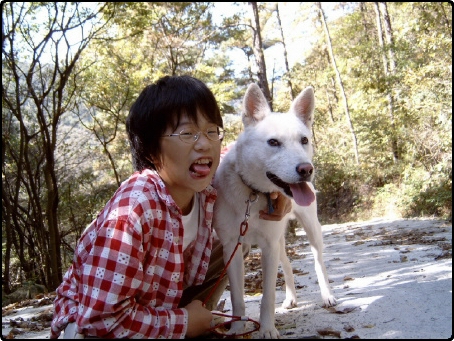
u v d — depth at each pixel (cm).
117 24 1170
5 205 962
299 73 2433
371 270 480
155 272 208
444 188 1147
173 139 211
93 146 1627
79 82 1296
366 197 1781
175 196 226
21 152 1007
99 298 186
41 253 1046
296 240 964
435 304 302
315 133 2862
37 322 379
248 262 676
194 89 214
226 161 301
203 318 220
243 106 314
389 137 1702
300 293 396
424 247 618
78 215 1347
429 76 1263
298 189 278
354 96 1945
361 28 2820
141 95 220
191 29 1845
